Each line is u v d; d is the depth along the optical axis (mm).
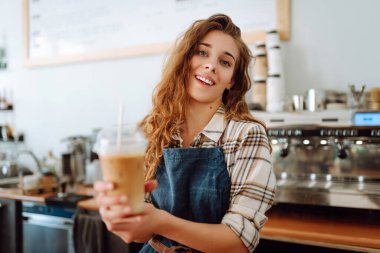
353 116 2025
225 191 1136
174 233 952
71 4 3521
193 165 1184
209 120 1258
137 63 3244
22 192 2812
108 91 3395
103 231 2359
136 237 881
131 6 3234
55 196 2639
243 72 1326
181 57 1246
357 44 2445
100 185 834
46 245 2783
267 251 2379
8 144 3938
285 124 2219
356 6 2439
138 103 3258
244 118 1242
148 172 1280
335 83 2512
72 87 3574
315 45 2561
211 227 1003
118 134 846
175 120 1279
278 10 2629
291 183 2168
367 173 2150
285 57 2648
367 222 1965
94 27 3414
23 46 3771
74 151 3066
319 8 2543
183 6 3002
